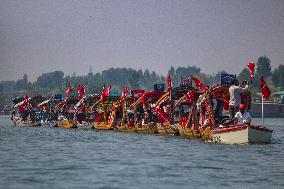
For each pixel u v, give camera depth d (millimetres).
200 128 116062
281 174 59125
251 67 99938
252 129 92312
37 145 104875
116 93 177750
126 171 61094
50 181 53719
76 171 61094
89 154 83125
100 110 186750
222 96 109250
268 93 103438
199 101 114312
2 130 183125
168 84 136125
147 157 77812
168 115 140875
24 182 53062
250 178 56156
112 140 120375
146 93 150375
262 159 73938
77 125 197625
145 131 148500
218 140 100875
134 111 156750
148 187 50250
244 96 101312
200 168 64000
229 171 61406
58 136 140625
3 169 62906
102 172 60250
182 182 53188
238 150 86625
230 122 100375
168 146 98875
